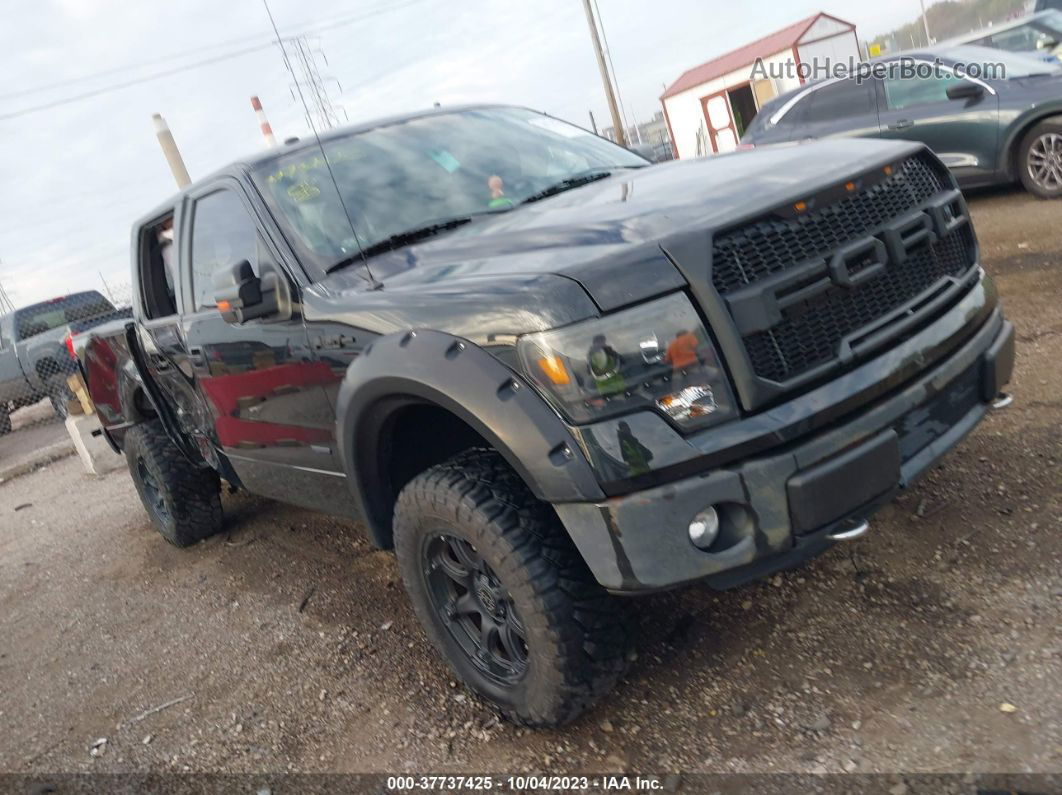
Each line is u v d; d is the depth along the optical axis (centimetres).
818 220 232
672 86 2605
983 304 271
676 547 212
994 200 831
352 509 327
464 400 227
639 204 257
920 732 220
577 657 235
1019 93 770
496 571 240
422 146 362
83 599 499
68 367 1315
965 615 259
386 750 278
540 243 253
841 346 226
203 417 413
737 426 213
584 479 213
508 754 259
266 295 305
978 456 346
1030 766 200
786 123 948
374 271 293
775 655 266
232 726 316
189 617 426
